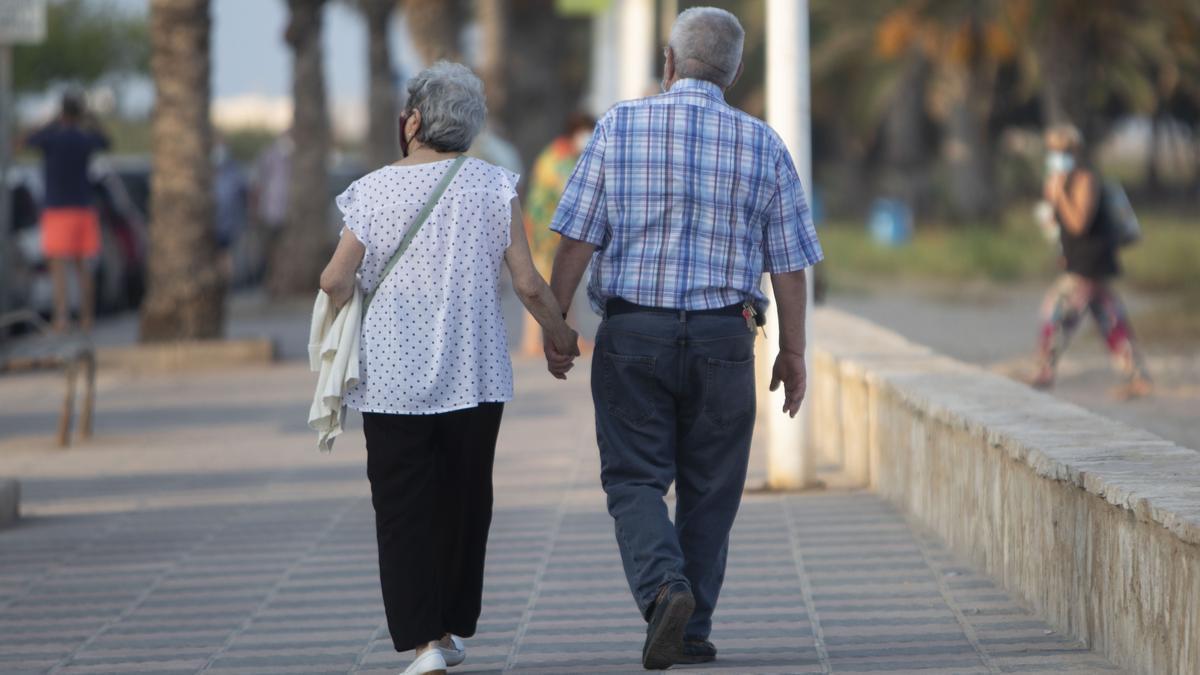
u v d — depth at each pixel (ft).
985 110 371.35
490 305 49.85
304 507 84.74
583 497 85.10
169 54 153.48
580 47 559.38
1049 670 50.93
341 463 99.30
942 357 91.66
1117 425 63.52
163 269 154.61
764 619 59.26
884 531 74.18
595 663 53.88
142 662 56.18
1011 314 207.10
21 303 180.45
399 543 49.90
